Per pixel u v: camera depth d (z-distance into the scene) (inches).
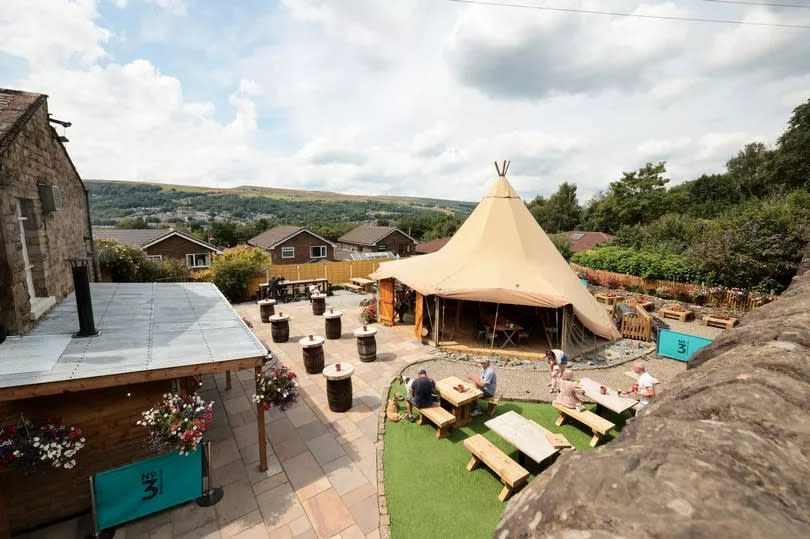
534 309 555.2
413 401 300.4
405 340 507.5
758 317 137.4
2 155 205.8
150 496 205.6
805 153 1249.4
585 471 45.6
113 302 334.3
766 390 63.3
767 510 34.2
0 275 221.0
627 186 1745.8
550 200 2397.9
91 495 191.8
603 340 507.8
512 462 229.1
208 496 222.7
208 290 415.8
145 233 1157.7
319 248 1562.5
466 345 484.4
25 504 201.3
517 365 423.5
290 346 484.1
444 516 211.5
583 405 314.8
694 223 970.1
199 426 207.6
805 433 52.0
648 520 35.2
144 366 198.2
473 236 546.6
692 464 42.5
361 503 221.5
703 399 65.4
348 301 778.2
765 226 628.7
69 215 376.5
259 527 203.9
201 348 229.1
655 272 728.3
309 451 268.1
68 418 207.9
